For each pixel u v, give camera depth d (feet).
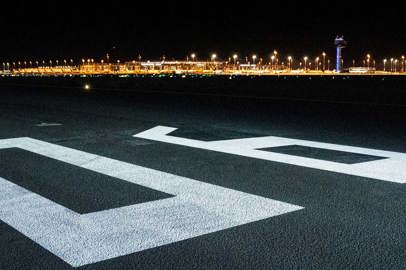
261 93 94.43
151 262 11.21
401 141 30.12
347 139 31.12
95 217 14.70
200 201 16.43
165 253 11.75
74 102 68.39
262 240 12.57
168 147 28.17
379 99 70.18
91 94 91.20
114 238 12.83
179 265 11.02
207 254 11.66
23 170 21.88
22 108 57.57
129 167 22.38
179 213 15.03
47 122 42.29
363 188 18.10
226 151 26.61
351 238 12.67
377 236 12.82
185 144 29.30
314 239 12.62
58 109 56.08
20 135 33.88
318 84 89.51
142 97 80.89
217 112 51.65
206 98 77.92
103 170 21.72
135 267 10.93
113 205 16.02
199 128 37.50
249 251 11.82
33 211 15.43
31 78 199.11
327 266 10.89
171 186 18.63
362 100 72.64
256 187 18.39
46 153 26.35
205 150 26.99
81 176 20.49
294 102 67.77
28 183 19.33
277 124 40.04
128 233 13.20
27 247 12.23
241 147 27.96
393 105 61.26
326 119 43.88
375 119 43.68
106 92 99.40
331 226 13.66
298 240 12.55
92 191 17.93
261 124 40.11
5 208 15.79
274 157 24.63
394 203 16.01
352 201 16.29
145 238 12.80
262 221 14.16
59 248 12.14
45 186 18.79
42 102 68.54
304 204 15.97
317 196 16.98
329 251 11.78
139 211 15.29
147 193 17.57
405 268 10.77
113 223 14.11
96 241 12.60
